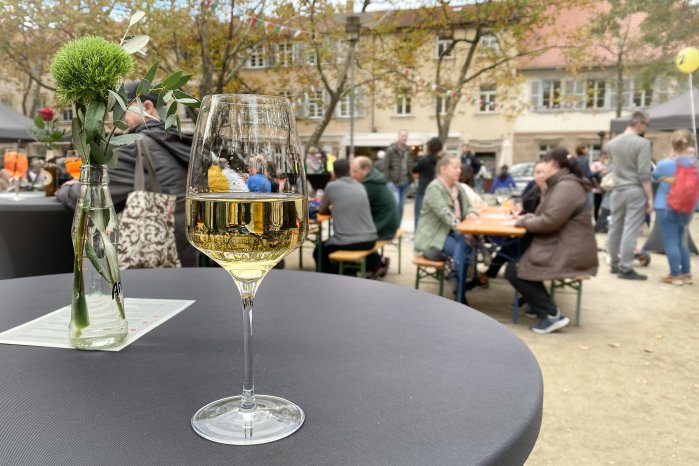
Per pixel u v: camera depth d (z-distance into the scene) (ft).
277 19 36.29
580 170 14.94
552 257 14.73
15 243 11.61
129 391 2.57
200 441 2.09
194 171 2.39
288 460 1.96
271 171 2.39
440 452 2.02
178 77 3.14
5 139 26.89
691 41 52.60
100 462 1.93
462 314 3.98
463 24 49.78
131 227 7.88
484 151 103.81
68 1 28.30
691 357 13.23
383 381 2.71
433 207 17.24
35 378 2.72
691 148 20.90
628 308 17.94
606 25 54.39
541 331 15.23
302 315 3.92
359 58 46.03
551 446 8.92
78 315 3.12
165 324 3.67
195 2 29.96
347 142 103.96
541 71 103.30
